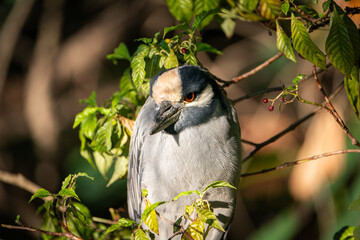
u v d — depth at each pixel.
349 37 5.89
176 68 6.73
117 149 7.59
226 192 7.14
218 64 13.74
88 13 15.19
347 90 6.36
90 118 7.36
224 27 8.70
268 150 12.93
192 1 7.95
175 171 7.02
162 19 14.19
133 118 7.80
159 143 7.16
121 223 5.73
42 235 6.90
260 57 13.48
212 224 5.61
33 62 15.24
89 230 7.18
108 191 13.10
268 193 13.16
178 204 7.20
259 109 13.28
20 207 14.33
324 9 5.96
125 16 14.62
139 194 7.59
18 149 15.14
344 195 11.08
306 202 12.30
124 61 14.77
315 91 11.66
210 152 6.95
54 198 5.74
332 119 10.45
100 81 14.77
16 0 15.27
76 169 13.59
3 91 15.45
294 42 6.03
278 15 7.81
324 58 6.02
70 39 15.11
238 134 7.18
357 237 5.88
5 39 15.29
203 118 6.86
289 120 13.02
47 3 15.24
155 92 6.77
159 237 7.41
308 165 10.74
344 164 10.66
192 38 6.84
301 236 12.49
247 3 7.52
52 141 14.77
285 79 12.77
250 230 13.41
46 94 14.90
